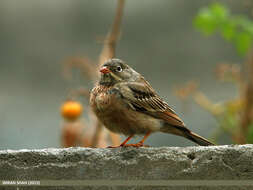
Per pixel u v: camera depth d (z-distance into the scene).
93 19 18.64
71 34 18.45
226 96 16.81
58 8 18.50
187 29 18.52
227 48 18.12
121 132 9.22
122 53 18.28
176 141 15.38
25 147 14.95
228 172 7.44
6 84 17.39
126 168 7.57
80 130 10.79
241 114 12.00
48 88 17.28
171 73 18.14
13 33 18.16
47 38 18.27
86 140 10.85
